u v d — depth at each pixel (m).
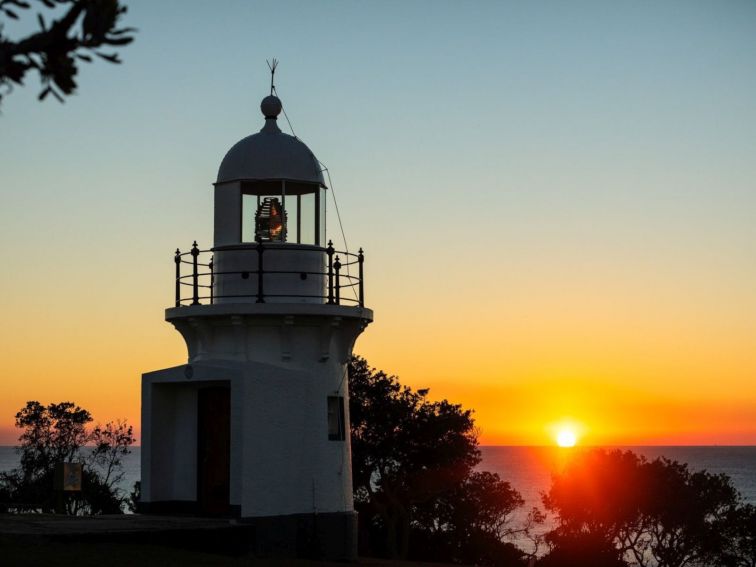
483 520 50.41
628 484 55.00
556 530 55.66
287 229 27.36
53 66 8.59
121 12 8.73
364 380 44.84
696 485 55.69
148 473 27.52
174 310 27.47
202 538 24.05
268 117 28.39
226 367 26.11
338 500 27.42
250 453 25.66
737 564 54.59
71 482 27.97
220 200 27.66
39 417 52.22
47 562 19.11
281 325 26.84
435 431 44.31
